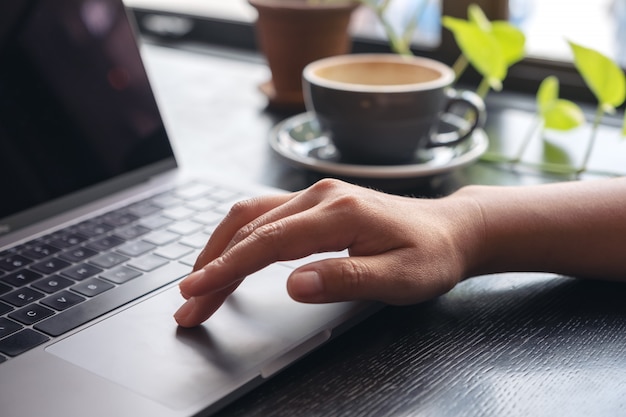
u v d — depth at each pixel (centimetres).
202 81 124
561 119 93
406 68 89
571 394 49
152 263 64
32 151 72
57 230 70
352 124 80
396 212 57
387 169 77
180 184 79
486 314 59
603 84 83
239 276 51
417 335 56
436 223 59
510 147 93
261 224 56
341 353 54
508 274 65
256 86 115
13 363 51
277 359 50
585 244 62
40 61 74
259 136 99
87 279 61
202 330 54
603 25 115
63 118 75
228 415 47
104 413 46
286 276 61
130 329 54
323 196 57
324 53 104
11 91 72
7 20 72
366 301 57
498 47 89
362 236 55
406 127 80
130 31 83
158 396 47
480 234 61
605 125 101
